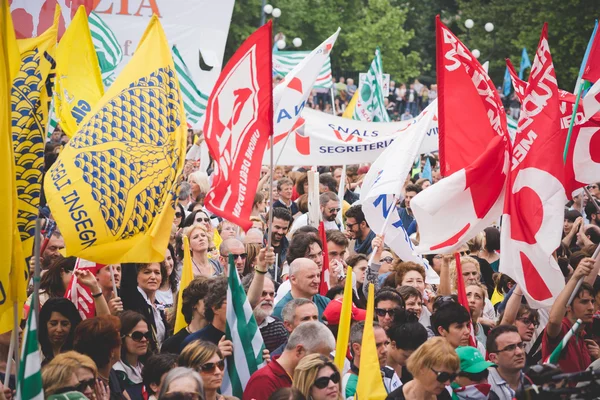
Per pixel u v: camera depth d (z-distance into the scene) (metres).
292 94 29.12
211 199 20.78
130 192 19.28
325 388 16.20
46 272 21.48
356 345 19.23
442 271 24.31
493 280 29.23
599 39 24.95
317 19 115.81
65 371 15.39
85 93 22.47
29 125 18.81
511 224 21.97
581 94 25.00
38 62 19.06
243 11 111.12
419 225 22.42
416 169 52.44
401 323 20.78
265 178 39.38
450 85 23.36
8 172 16.73
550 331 21.59
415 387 17.31
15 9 36.25
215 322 19.59
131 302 22.06
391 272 24.86
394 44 115.38
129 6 39.28
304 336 17.67
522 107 22.27
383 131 37.25
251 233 26.94
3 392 15.71
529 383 13.98
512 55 107.12
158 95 20.45
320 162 36.72
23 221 18.39
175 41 40.16
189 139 55.50
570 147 24.91
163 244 19.59
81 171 18.89
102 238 18.83
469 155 23.17
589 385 13.74
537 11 105.50
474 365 18.69
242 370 18.95
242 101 21.05
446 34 23.28
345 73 119.75
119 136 19.59
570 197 24.94
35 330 14.79
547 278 21.66
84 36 22.56
